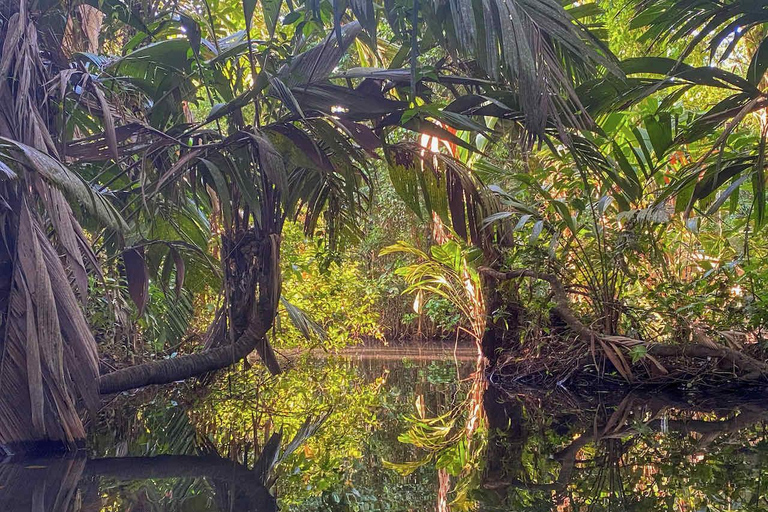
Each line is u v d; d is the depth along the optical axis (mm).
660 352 3807
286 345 5750
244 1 2900
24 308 2166
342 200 4125
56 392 2109
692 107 5656
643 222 4062
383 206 8906
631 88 3129
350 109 3105
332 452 2025
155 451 2061
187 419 2746
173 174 3213
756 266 3939
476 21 2568
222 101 3684
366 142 3102
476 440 2201
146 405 3166
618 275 4539
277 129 3148
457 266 5238
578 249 4719
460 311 6336
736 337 4012
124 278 3773
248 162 3256
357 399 3332
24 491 1474
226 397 3420
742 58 6562
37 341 2107
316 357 6121
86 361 2238
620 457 1844
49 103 2643
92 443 2211
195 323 5203
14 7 2512
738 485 1465
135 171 3613
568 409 2982
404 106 3107
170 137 3066
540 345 4230
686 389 3797
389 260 9281
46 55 2797
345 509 1317
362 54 4113
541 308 4250
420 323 9055
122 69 3309
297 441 2234
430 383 4070
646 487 1461
